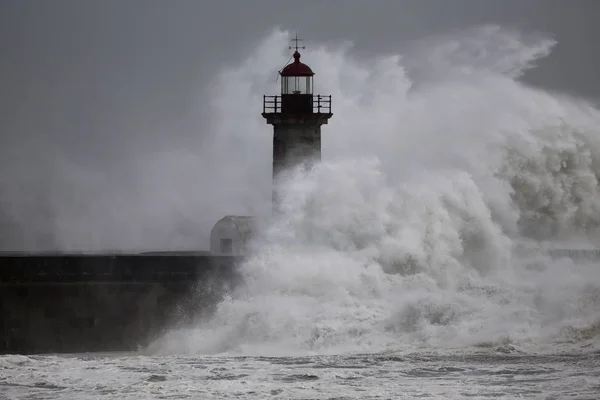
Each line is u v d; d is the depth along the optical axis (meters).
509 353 69.12
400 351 71.69
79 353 82.25
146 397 58.47
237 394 58.72
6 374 65.06
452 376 62.66
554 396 57.25
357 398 57.38
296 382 61.72
